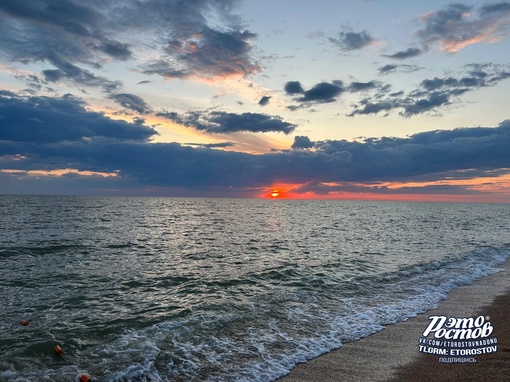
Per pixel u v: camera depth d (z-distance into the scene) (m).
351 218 74.25
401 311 12.83
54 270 19.16
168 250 27.42
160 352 9.14
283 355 9.08
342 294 15.06
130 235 36.62
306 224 56.22
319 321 11.69
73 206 100.19
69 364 8.45
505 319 11.86
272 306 13.20
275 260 23.25
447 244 31.62
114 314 12.18
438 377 7.93
